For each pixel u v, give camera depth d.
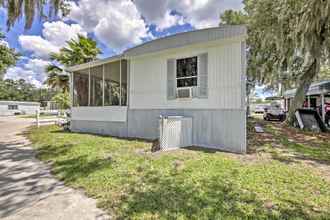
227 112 6.42
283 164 4.77
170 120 6.36
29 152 6.40
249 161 5.02
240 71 6.21
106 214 2.75
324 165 4.72
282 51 10.99
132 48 8.58
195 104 7.09
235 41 6.29
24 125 15.35
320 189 3.36
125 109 9.00
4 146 7.32
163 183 3.64
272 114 17.16
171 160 5.02
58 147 6.71
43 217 2.71
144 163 4.79
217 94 6.63
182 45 7.19
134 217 2.64
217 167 4.47
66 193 3.43
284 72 13.92
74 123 11.17
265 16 10.56
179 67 7.52
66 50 15.80
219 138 6.52
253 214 2.62
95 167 4.58
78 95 11.77
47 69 15.76
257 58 13.54
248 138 7.88
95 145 6.84
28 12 7.82
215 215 2.61
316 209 2.74
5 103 39.88
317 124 10.84
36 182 3.92
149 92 8.30
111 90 12.80
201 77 6.96
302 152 5.98
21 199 3.23
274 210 2.71
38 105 45.66
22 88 63.38
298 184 3.56
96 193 3.37
